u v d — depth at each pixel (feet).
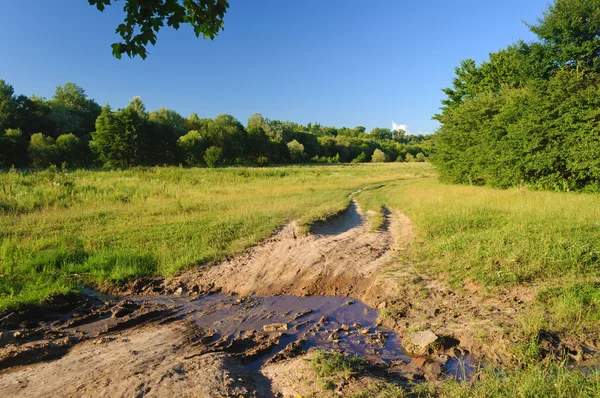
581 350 14.56
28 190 60.59
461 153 87.51
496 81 95.55
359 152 378.12
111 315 20.04
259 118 330.95
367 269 26.50
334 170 192.85
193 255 29.55
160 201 56.29
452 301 19.95
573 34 69.41
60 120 190.80
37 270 26.02
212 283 25.16
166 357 14.82
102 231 36.35
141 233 35.53
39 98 193.16
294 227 39.99
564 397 11.19
